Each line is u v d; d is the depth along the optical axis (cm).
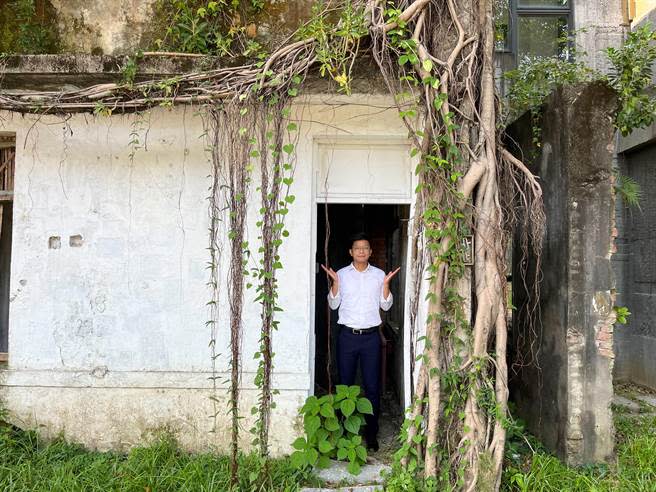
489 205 343
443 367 345
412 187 431
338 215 635
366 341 438
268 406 351
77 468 379
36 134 427
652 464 371
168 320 422
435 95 336
